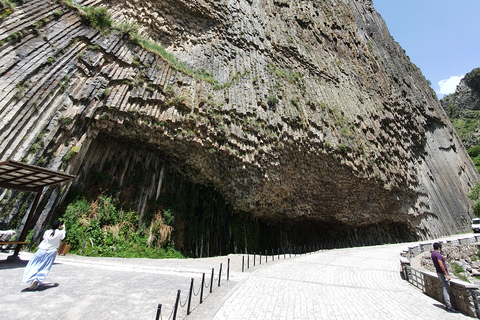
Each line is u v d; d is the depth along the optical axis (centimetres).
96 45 1376
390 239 3200
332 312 636
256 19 2544
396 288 933
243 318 561
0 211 961
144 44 1623
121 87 1397
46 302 528
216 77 1922
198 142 1574
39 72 1156
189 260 1320
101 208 1304
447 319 627
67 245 1078
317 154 2148
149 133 1454
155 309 551
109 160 1450
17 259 810
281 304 668
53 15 1287
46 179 829
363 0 5081
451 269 1934
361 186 2544
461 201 4300
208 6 2139
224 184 1783
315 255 1823
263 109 2014
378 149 2950
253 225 2116
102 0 1576
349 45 3684
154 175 1605
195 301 632
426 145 4394
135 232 1387
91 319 479
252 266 1234
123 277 763
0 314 459
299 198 2197
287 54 2619
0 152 956
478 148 7281
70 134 1189
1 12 1119
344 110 2797
